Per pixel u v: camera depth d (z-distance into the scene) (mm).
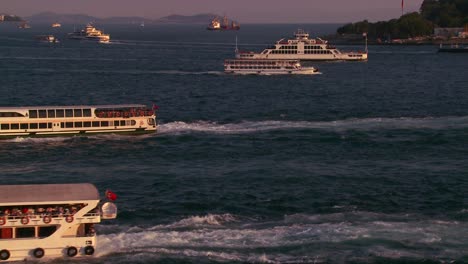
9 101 190625
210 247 75875
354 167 112812
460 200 93375
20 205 70625
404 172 108875
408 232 79938
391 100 196250
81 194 73688
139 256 73312
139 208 89625
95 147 130125
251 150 126875
